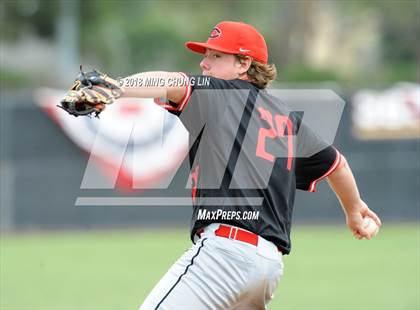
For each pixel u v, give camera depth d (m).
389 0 117.44
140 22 120.75
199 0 129.00
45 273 38.12
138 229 55.84
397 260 41.91
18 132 55.19
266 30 123.00
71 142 55.09
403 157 57.84
